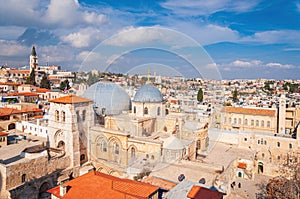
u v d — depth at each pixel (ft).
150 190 71.87
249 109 231.50
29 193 107.45
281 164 156.66
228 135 189.98
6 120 190.19
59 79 481.05
